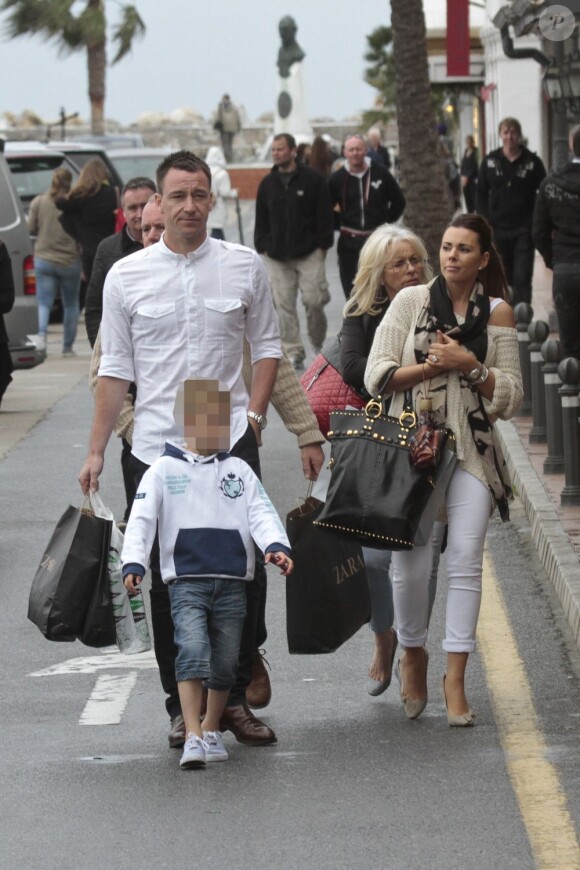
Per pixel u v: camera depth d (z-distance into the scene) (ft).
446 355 36.99
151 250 37.14
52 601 36.32
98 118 395.96
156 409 36.78
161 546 35.35
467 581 37.73
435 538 40.27
